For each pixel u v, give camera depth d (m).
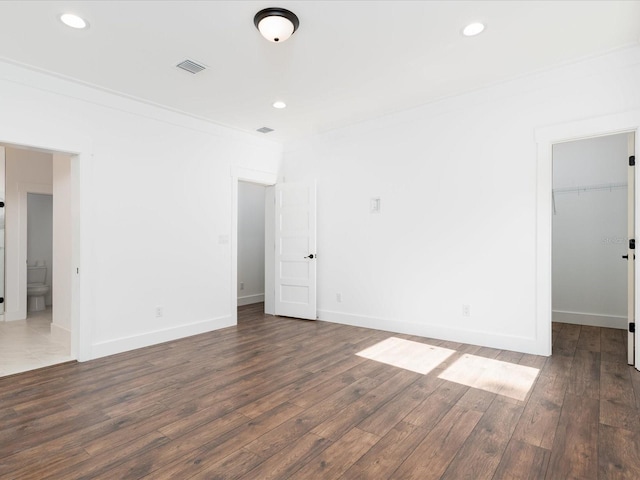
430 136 4.08
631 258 3.13
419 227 4.18
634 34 2.71
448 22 2.50
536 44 2.83
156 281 3.98
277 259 5.40
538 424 2.19
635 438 2.02
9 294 5.10
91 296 3.47
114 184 3.65
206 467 1.80
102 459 1.87
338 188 4.90
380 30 2.59
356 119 4.54
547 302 3.41
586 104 3.17
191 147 4.34
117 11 2.33
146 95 3.70
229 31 2.58
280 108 4.11
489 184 3.70
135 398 2.58
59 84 3.29
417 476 1.72
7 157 5.08
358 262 4.71
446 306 3.99
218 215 4.62
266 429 2.15
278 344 3.90
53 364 3.29
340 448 1.96
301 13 2.37
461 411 2.36
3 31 2.55
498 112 3.63
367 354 3.53
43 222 6.28
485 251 3.73
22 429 2.16
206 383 2.85
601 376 2.91
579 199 4.70
